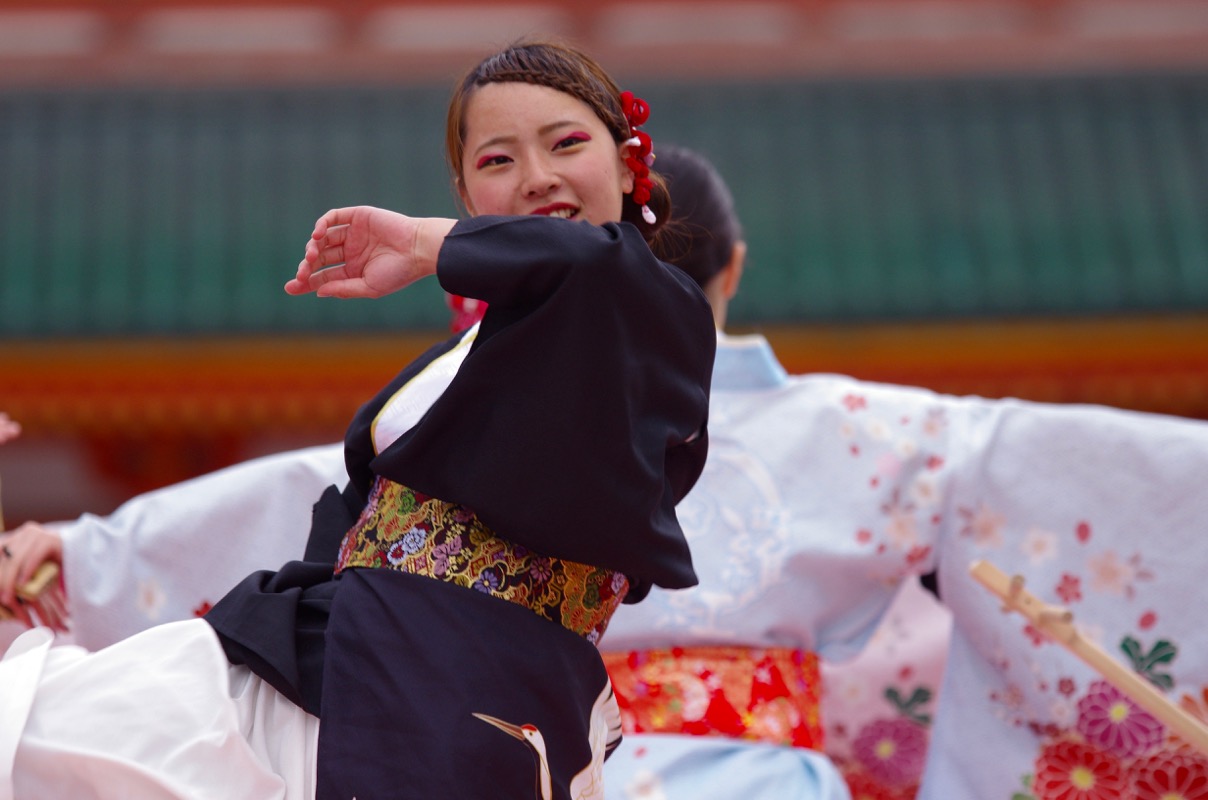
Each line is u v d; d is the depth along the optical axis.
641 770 8.96
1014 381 37.69
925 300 37.41
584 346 5.66
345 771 5.66
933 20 39.38
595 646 6.31
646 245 5.87
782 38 39.34
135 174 37.62
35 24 38.12
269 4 38.53
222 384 36.62
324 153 37.94
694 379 6.12
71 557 9.80
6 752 5.68
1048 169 38.50
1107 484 9.66
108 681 5.94
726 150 38.59
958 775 9.77
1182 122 38.75
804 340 37.50
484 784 5.69
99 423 36.66
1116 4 39.38
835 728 11.74
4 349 36.06
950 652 10.02
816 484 9.73
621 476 5.80
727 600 9.42
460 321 9.59
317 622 6.14
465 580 6.00
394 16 38.69
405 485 6.01
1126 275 37.41
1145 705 7.65
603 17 39.22
